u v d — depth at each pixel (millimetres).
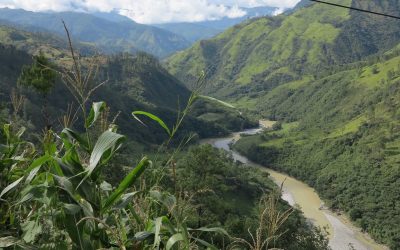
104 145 2590
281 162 105750
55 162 2727
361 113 137750
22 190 3041
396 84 134625
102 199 3021
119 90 140375
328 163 97938
